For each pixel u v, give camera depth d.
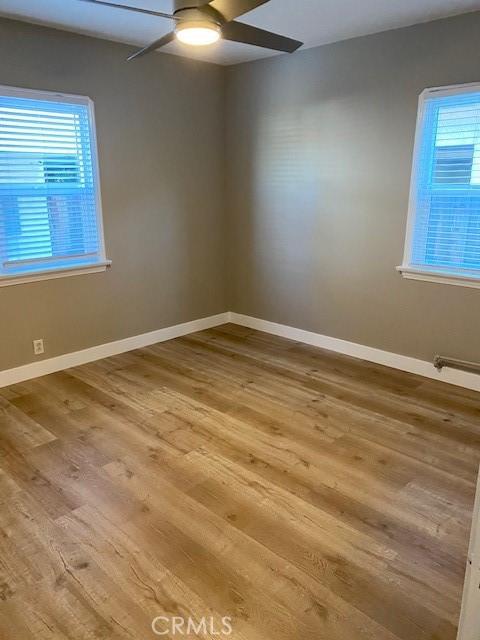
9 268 3.43
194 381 3.65
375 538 2.05
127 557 1.94
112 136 3.82
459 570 1.88
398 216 3.60
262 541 2.03
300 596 1.76
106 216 3.92
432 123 3.31
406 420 3.04
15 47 3.18
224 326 5.06
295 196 4.25
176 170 4.34
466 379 3.48
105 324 4.10
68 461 2.60
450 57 3.13
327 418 3.07
